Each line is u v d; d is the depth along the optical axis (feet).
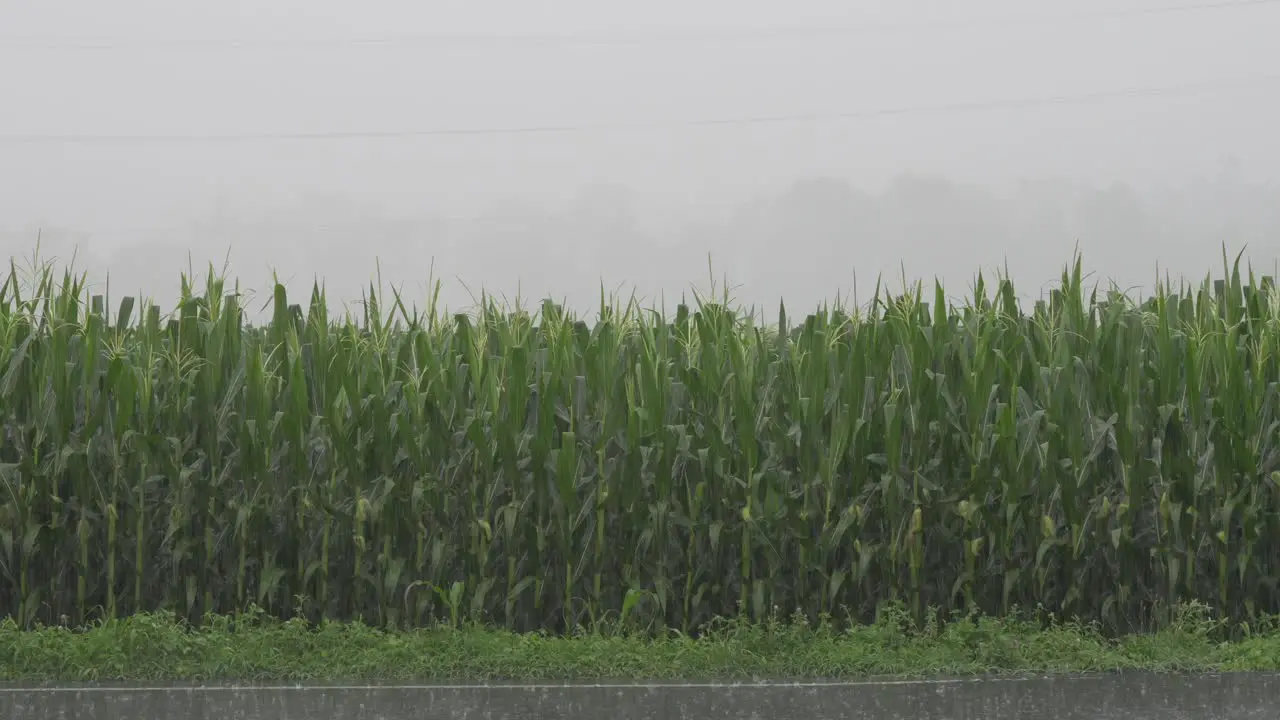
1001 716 48.29
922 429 64.69
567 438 63.00
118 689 52.37
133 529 64.28
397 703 50.11
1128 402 64.34
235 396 65.87
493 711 48.83
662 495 63.77
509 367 65.26
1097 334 67.51
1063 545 64.54
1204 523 64.18
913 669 56.80
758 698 51.39
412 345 67.36
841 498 65.16
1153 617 64.49
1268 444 65.41
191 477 63.82
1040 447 64.28
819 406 64.13
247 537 64.28
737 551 64.49
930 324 68.03
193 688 52.65
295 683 53.98
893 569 64.03
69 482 64.28
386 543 63.87
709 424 64.44
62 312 65.26
